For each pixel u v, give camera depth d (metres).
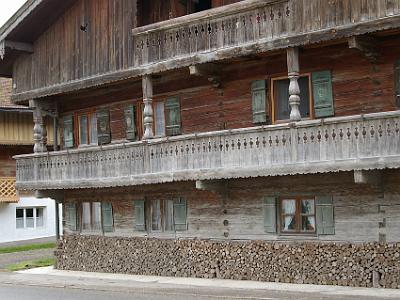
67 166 25.56
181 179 21.62
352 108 20.05
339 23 18.52
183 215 23.81
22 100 27.88
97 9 24.91
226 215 22.66
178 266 23.67
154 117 25.14
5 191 39.91
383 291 18.03
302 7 19.25
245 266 21.80
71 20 25.88
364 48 18.66
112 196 26.36
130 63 23.62
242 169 20.08
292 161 19.00
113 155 23.84
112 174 23.83
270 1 19.80
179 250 23.69
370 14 17.97
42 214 42.31
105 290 20.77
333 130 18.22
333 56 20.41
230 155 20.42
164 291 19.72
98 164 24.36
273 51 20.33
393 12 17.62
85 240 27.17
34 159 27.00
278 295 17.81
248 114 22.42
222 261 22.42
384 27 17.67
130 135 25.86
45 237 42.03
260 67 22.05
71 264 27.64
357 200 19.58
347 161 17.92
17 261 31.55
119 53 24.03
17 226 41.03
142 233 25.25
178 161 21.77
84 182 24.81
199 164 21.17
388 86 19.42
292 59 19.45
